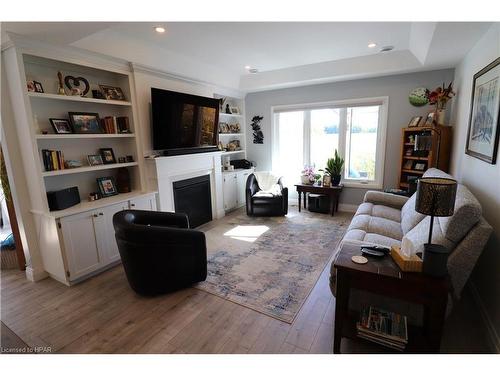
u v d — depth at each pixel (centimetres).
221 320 208
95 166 297
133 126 335
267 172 513
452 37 246
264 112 544
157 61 342
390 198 341
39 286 263
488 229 156
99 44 277
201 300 234
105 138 331
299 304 225
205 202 440
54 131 271
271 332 194
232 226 425
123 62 312
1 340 192
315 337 188
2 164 263
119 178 337
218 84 454
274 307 222
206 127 426
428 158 367
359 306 189
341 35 303
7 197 275
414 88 408
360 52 365
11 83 242
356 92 452
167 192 363
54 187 287
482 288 207
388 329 164
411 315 176
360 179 478
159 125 345
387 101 429
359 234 248
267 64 418
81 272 268
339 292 162
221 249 337
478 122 235
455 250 162
